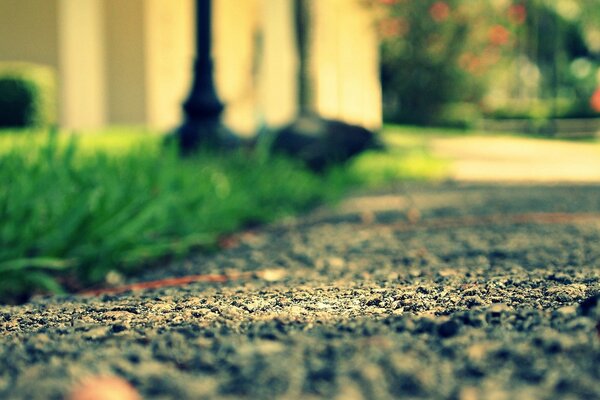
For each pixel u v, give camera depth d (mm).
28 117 11188
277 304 1873
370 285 2176
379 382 1115
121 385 1113
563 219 4133
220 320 1655
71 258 2758
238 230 4145
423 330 1458
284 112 14609
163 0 13812
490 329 1451
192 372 1192
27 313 1857
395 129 20328
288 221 4621
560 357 1229
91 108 12711
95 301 2047
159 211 3141
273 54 14633
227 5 15242
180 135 6258
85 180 3039
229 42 15383
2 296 2611
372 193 6609
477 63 17531
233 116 15484
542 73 32156
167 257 3312
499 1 17359
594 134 23797
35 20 12492
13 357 1330
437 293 1960
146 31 13320
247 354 1267
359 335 1429
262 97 15383
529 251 2893
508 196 5883
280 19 14547
